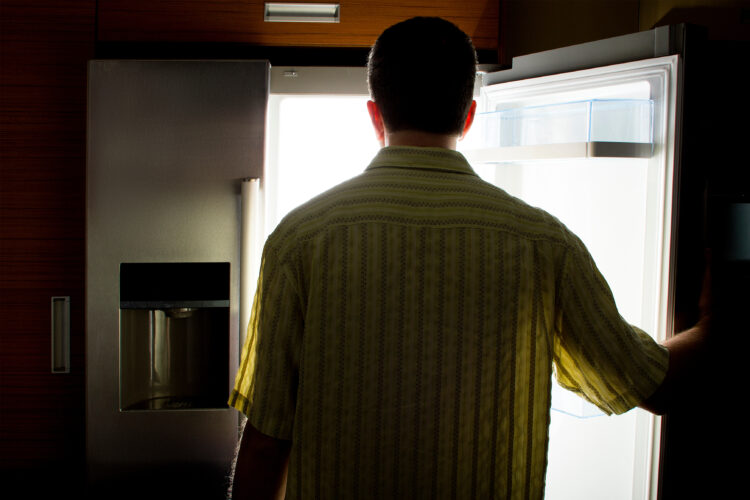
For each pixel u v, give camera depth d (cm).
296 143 179
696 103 130
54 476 180
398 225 73
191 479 170
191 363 175
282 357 76
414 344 73
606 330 77
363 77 169
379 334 73
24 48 173
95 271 166
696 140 130
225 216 166
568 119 139
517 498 79
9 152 175
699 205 132
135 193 165
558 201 162
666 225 131
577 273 76
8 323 178
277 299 76
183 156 165
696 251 133
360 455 75
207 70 163
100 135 164
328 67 169
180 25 173
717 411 137
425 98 75
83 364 178
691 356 85
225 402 174
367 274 73
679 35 129
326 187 179
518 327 76
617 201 150
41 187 176
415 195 74
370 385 74
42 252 177
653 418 137
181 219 166
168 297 169
